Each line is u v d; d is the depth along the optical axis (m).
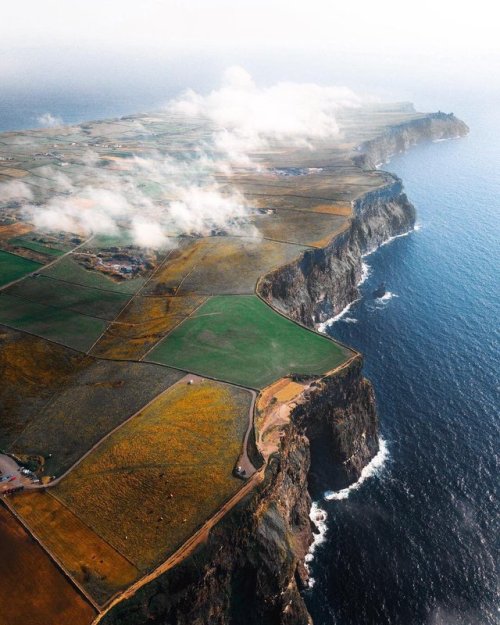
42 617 76.12
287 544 95.62
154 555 83.81
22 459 103.94
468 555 105.81
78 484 97.62
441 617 95.69
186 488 94.88
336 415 125.06
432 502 117.31
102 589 79.25
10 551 85.50
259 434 106.81
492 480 121.75
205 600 85.25
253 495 93.38
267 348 137.88
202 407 115.38
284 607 92.50
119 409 116.88
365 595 99.38
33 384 129.00
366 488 122.12
